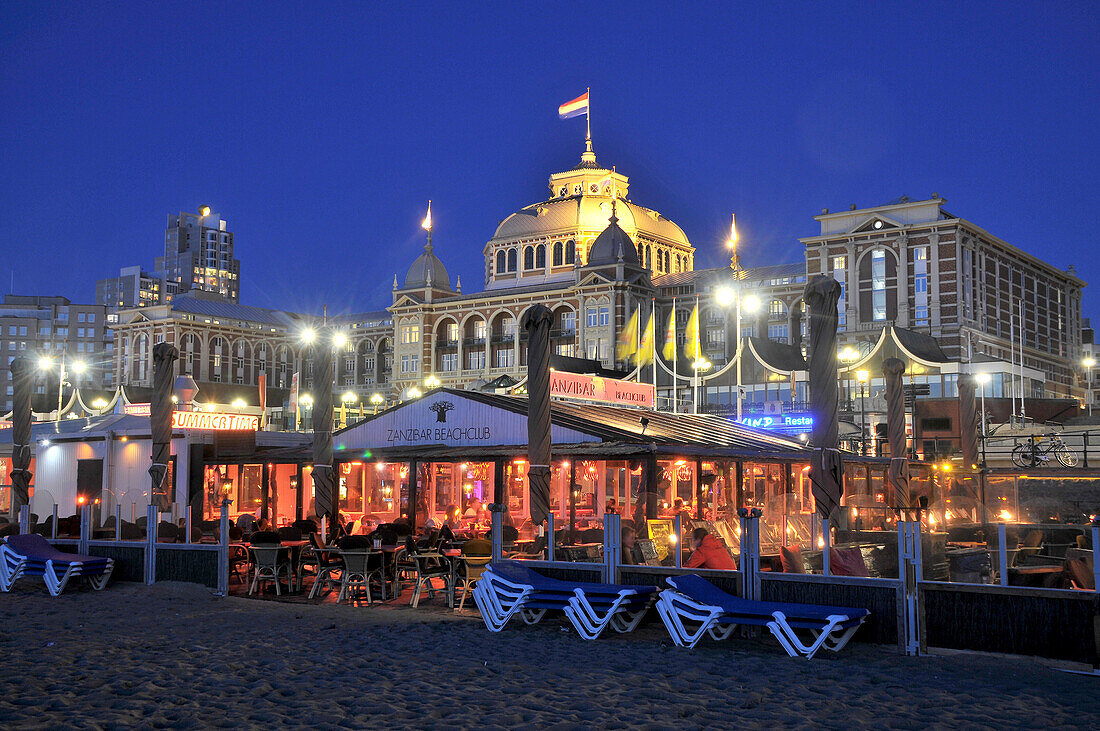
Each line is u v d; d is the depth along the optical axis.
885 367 29.22
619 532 15.98
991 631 12.93
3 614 17.03
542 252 127.50
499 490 26.94
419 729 9.36
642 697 10.79
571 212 126.12
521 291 116.94
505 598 15.59
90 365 193.12
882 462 34.62
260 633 14.96
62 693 10.65
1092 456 52.44
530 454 21.38
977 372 69.12
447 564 19.77
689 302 112.88
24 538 21.27
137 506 23.12
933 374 69.25
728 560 15.70
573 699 10.61
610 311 109.25
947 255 91.19
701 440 28.20
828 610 13.20
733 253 50.09
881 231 94.69
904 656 12.95
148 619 16.42
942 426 57.59
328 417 24.92
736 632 14.73
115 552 21.67
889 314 93.88
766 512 18.31
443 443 29.59
